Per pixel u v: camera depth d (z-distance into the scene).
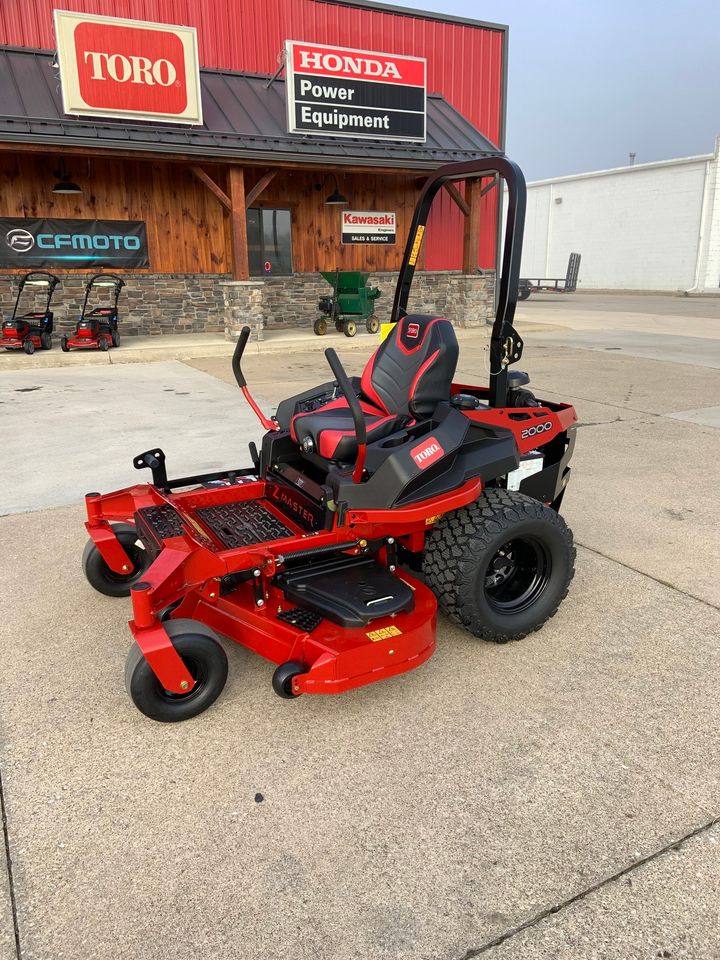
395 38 15.95
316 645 2.71
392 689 3.01
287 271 15.64
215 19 14.26
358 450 2.96
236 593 3.20
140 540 3.51
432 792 2.42
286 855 2.16
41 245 13.00
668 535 4.61
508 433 3.41
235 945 1.88
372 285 16.55
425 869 2.11
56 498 5.21
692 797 2.38
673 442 6.79
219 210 14.38
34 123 10.95
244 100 13.80
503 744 2.66
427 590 3.17
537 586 3.38
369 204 16.02
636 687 3.01
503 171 3.27
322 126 13.27
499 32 17.05
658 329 16.70
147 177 13.52
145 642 2.59
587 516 4.95
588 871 2.10
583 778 2.47
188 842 2.22
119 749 2.65
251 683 3.06
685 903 1.99
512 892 2.03
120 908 1.99
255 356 12.50
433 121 15.64
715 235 31.92
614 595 3.82
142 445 6.57
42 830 2.27
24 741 2.70
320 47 12.90
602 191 35.94
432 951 1.86
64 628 3.50
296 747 2.66
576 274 34.94
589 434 7.09
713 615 3.60
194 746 2.67
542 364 11.38
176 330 14.56
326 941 1.89
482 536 3.07
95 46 11.05
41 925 1.94
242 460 6.07
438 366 3.44
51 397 8.82
